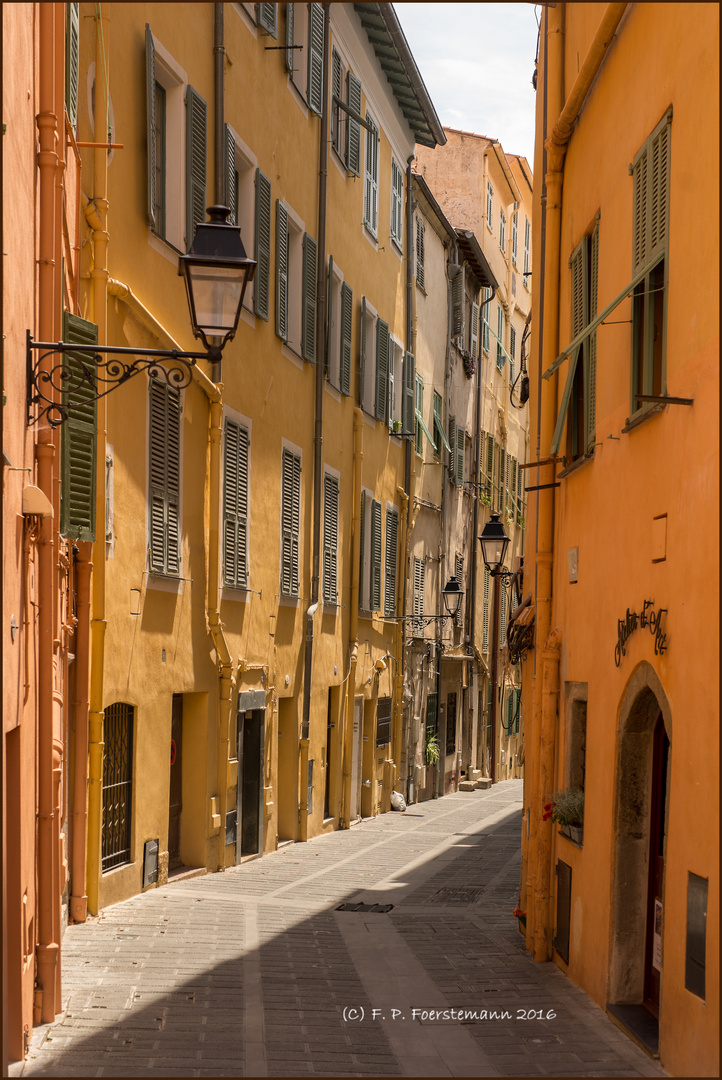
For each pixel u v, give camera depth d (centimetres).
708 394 722
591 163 1109
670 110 822
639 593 880
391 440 2698
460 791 3516
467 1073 748
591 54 1036
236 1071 734
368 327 2528
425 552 3081
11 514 684
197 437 1538
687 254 772
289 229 1988
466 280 3559
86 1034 805
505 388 4238
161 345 1405
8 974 730
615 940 929
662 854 905
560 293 1254
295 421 1986
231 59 1647
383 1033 852
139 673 1350
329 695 2283
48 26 833
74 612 1188
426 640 3080
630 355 915
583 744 1146
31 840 793
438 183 3950
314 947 1167
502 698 4069
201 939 1157
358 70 2381
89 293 1200
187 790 1591
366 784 2567
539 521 1248
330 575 2222
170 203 1462
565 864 1112
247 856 1786
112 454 1258
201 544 1558
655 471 847
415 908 1469
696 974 701
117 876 1309
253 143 1747
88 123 1194
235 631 1694
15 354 697
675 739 764
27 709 765
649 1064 775
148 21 1367
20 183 719
